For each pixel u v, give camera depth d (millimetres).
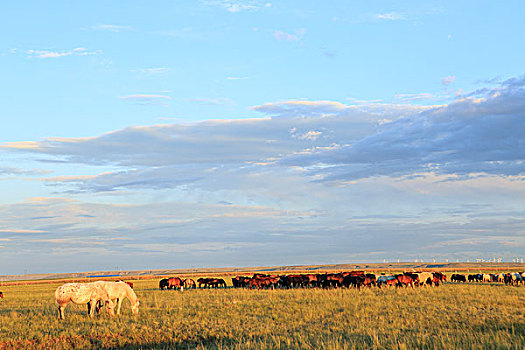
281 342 15703
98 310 23297
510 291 34938
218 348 14656
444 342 14477
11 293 54219
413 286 41406
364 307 23922
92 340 17000
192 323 20062
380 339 15492
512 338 14969
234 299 30000
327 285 41594
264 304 26844
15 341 16531
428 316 20562
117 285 22875
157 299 31859
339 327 18266
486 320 19484
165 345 16406
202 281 55344
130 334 17625
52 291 57875
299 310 23531
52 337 17359
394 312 22266
